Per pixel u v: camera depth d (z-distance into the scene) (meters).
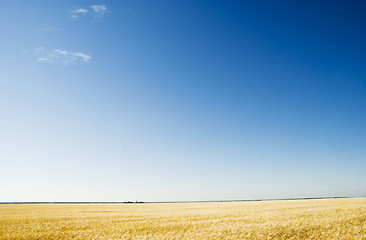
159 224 17.36
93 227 16.91
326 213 22.19
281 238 13.41
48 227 16.80
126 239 13.25
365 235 13.83
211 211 30.39
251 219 19.11
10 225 17.98
